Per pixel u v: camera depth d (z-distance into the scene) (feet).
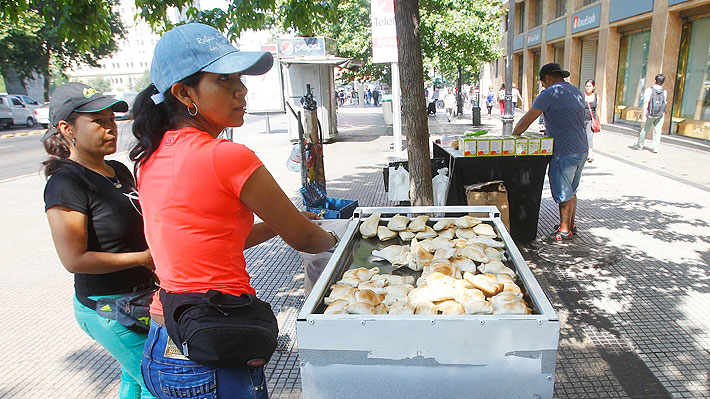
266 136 53.21
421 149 13.67
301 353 5.18
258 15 16.38
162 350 4.79
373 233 8.67
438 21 44.86
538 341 4.83
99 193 6.17
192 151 4.22
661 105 32.76
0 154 49.19
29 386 10.05
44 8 12.60
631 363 9.71
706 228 17.48
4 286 15.40
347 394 5.24
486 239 7.89
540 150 15.40
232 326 4.32
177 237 4.28
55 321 12.94
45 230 21.52
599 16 49.90
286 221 4.64
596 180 25.84
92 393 9.77
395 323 4.93
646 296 12.46
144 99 4.59
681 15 36.76
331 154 38.96
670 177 25.84
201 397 4.66
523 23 83.71
